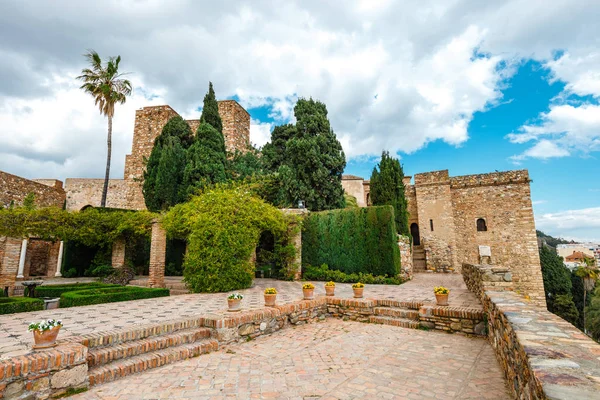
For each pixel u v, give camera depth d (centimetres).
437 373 479
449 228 2405
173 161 2303
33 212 1616
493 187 2406
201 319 662
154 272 1375
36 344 423
